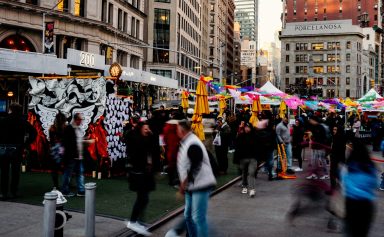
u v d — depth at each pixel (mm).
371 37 128500
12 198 9922
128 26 49656
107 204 9555
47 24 28562
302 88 71438
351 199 5820
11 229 7262
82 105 13641
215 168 6449
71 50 21547
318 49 111000
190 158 5957
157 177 13828
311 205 8891
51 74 21859
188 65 80875
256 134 11641
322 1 138000
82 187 10594
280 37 114375
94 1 40219
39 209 8828
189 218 6387
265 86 25938
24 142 10156
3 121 9695
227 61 142625
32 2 34625
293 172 15648
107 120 13477
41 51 34812
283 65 114188
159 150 14312
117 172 13922
